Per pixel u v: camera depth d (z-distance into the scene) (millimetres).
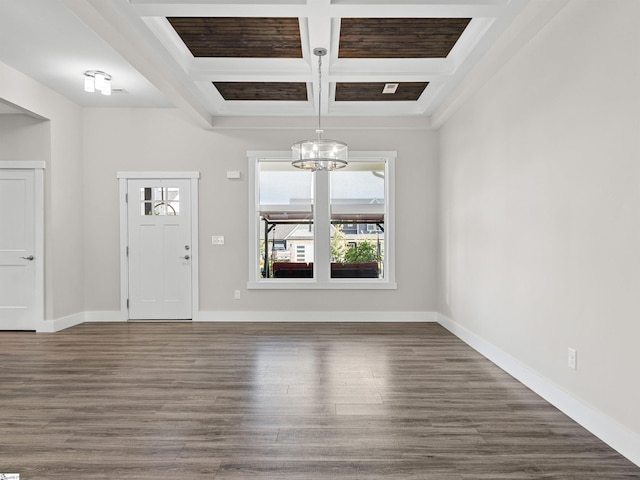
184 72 4277
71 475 2098
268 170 6156
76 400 3059
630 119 2285
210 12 3160
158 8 3113
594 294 2572
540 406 2961
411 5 3051
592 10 2590
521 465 2193
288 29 3711
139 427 2625
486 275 4215
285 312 5957
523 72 3455
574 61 2773
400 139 5988
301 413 2830
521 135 3498
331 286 5957
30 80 4738
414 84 4918
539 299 3205
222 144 5949
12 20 3426
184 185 5938
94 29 3129
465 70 4258
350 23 3588
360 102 5594
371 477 2082
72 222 5625
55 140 5254
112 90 5125
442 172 5746
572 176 2799
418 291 5992
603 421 2463
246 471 2135
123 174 5879
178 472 2125
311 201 6164
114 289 5926
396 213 5988
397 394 3172
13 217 5262
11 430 2588
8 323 5301
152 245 5941
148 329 5402
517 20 3186
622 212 2340
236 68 4387
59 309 5363
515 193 3598
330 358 4102
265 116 5820
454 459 2252
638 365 2215
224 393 3188
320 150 3928
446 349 4453
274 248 6195
